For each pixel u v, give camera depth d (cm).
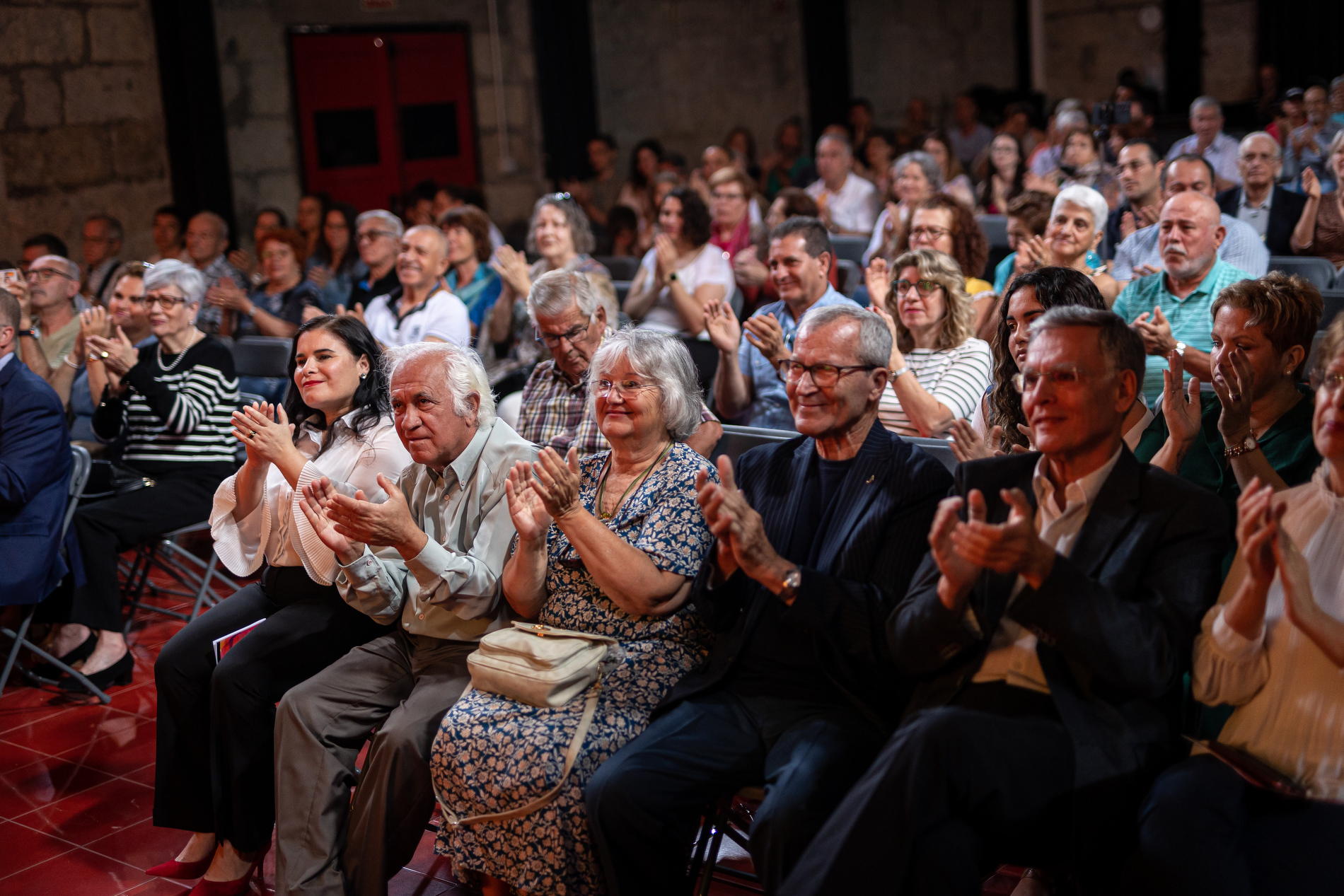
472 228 535
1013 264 459
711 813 218
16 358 346
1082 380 186
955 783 178
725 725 212
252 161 907
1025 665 189
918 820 175
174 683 259
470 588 240
